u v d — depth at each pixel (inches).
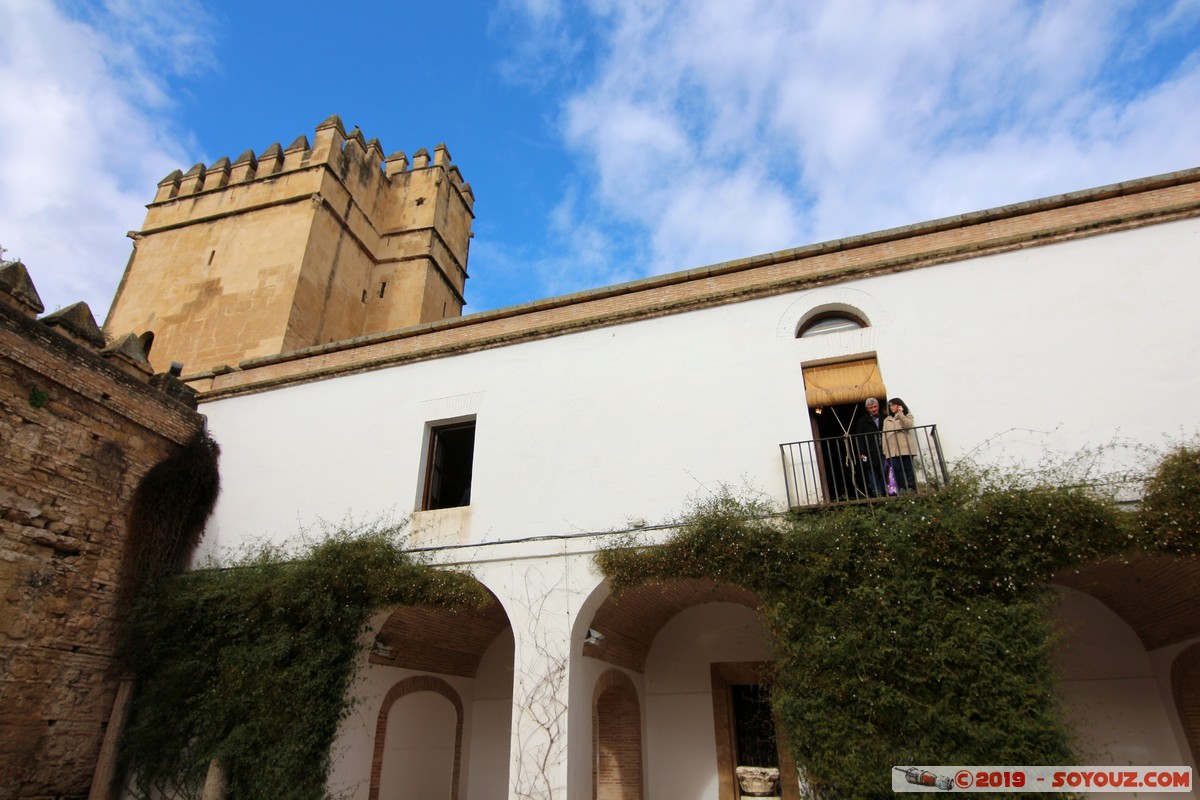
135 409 401.7
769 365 335.3
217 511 424.8
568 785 286.5
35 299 364.2
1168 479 250.7
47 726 337.1
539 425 364.8
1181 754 295.6
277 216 637.3
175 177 711.7
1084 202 320.2
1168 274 293.6
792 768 361.4
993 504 258.1
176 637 367.6
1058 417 284.4
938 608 249.4
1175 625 294.7
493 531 347.6
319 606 339.3
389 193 785.6
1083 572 293.0
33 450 344.2
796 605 268.7
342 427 416.2
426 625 390.0
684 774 382.9
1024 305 308.2
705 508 306.7
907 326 322.0
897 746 239.0
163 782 344.8
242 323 584.7
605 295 387.2
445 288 780.0
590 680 334.6
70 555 356.8
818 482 302.7
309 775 317.7
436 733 431.8
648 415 345.7
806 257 356.5
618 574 309.3
